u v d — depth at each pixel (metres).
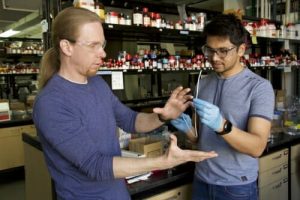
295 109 3.05
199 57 2.55
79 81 1.08
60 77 1.06
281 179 2.41
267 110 1.24
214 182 1.38
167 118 1.28
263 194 2.25
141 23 2.03
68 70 1.06
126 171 0.91
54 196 1.78
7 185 3.59
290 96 3.43
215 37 1.27
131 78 3.19
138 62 2.22
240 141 1.15
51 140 0.96
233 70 1.38
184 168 1.86
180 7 2.53
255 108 1.25
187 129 1.47
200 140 1.45
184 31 2.29
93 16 1.01
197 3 4.92
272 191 2.33
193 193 1.53
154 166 0.90
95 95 1.12
